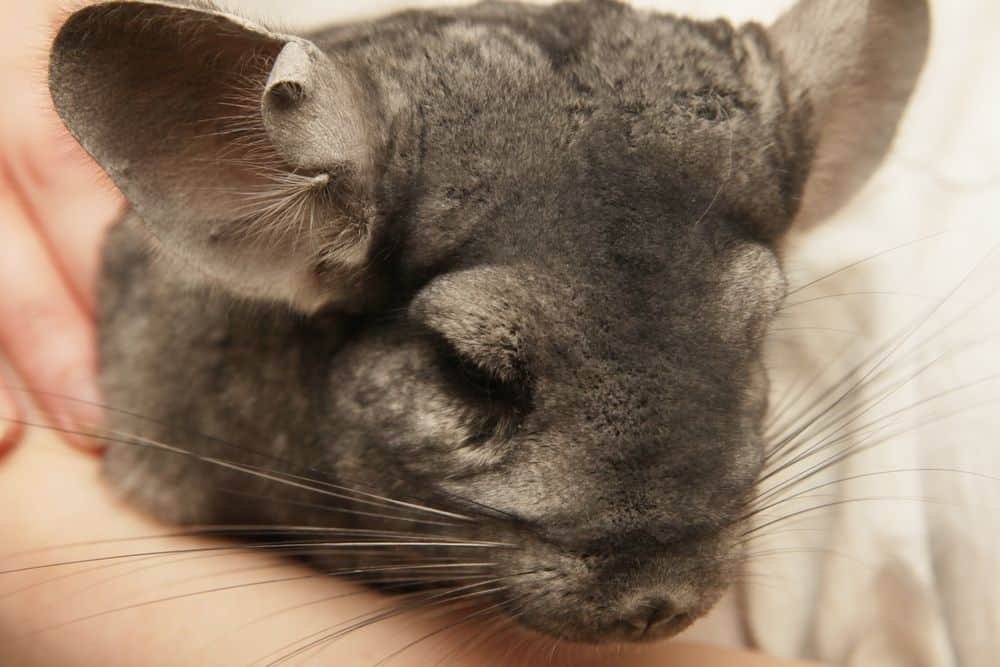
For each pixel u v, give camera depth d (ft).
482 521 0.75
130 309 0.84
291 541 0.82
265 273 0.75
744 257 0.74
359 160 0.73
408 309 0.75
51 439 0.84
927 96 0.94
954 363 0.89
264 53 0.70
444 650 0.76
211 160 0.72
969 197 0.92
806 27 0.83
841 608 0.88
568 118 0.73
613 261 0.71
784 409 0.85
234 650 0.74
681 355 0.71
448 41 0.77
